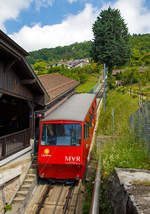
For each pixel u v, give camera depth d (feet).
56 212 25.77
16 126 44.32
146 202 14.33
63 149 31.55
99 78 195.00
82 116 34.86
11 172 27.91
